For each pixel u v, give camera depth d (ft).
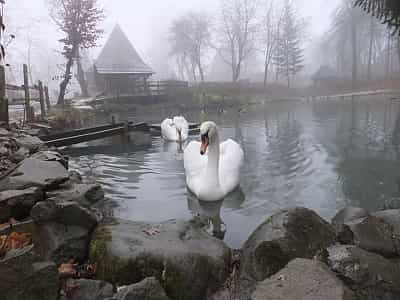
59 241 12.05
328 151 32.40
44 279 9.00
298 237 12.40
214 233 15.83
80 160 30.96
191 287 10.91
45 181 15.31
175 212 18.16
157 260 11.03
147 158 31.68
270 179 23.63
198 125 52.90
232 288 11.37
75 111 63.77
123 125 48.98
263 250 12.00
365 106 84.53
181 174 25.52
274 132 45.52
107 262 11.33
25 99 44.68
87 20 91.04
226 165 21.98
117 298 9.31
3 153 21.27
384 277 10.21
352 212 14.83
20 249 9.00
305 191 21.11
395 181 22.76
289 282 9.48
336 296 8.84
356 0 26.94
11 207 12.89
